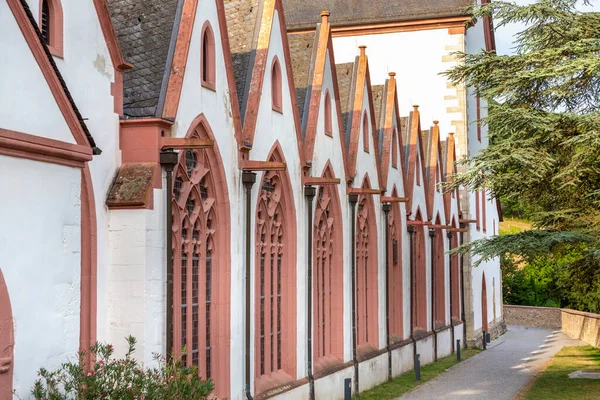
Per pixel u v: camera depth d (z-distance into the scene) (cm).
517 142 2408
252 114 1808
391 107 3059
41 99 1027
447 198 4028
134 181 1353
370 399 2419
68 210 1072
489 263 5131
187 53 1490
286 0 4500
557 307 6531
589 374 3006
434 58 4253
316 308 2286
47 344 1019
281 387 1934
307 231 2161
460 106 4228
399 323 3134
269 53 1925
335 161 2403
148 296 1351
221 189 1652
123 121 1382
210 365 1641
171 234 1401
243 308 1745
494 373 3153
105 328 1336
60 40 1226
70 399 1027
